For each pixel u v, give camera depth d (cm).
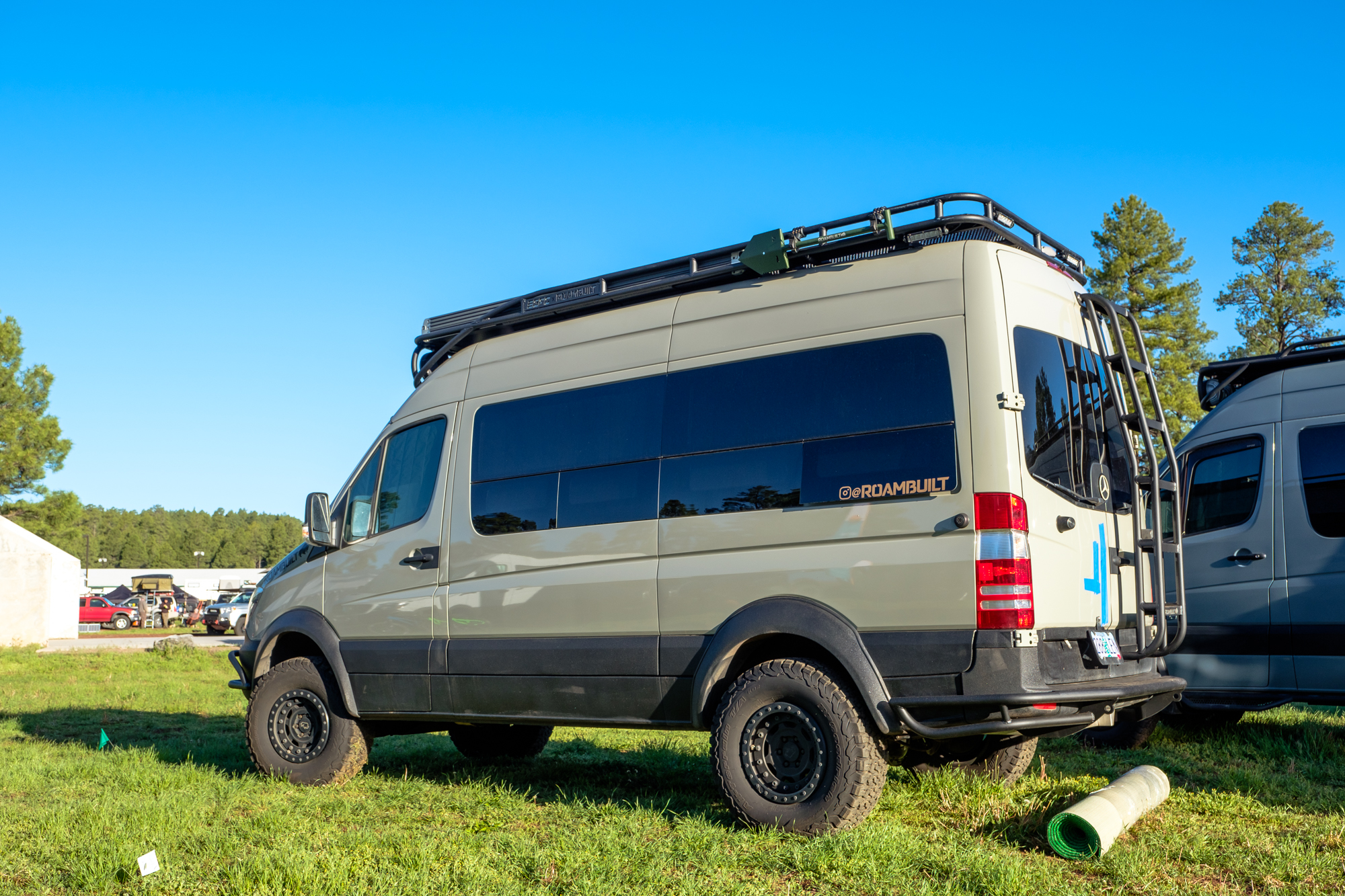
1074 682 496
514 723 625
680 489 571
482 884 422
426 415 707
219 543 15350
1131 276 4100
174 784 672
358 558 708
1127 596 562
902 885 417
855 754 484
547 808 582
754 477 546
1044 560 488
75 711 1195
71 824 546
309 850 484
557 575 607
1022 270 527
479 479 660
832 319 545
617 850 467
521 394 659
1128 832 495
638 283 639
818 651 525
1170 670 822
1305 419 790
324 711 695
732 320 582
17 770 727
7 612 3025
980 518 479
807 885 425
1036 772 659
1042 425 510
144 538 16325
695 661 546
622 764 740
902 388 513
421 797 624
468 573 649
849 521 511
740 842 486
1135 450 555
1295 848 454
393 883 422
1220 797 571
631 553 580
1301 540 771
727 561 543
